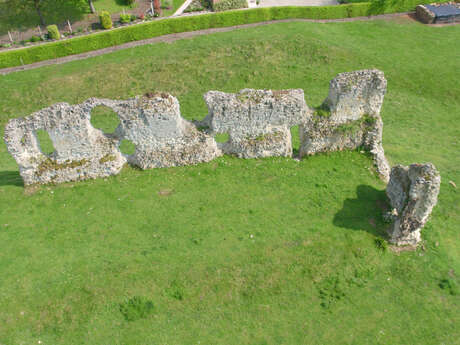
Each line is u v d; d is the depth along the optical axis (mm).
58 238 21219
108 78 38406
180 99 37000
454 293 19359
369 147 26109
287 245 20625
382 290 19406
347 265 20000
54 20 48406
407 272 20078
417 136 33000
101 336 17250
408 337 17766
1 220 22438
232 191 23984
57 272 19328
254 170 25422
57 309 17938
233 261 19812
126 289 18609
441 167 28312
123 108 23156
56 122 22797
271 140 25453
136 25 43500
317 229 21516
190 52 40812
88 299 18219
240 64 40000
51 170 24484
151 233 21406
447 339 17719
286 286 19172
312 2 53562
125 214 22625
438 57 43281
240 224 21828
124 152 30156
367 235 21312
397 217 20859
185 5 51062
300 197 23531
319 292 19109
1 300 18203
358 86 23766
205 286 18922
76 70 39625
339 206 22953
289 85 38750
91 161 24703
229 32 44906
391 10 51531
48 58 41812
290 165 25750
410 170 20344
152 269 19391
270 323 17984
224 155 26484
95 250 20438
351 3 51219
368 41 45469
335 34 45844
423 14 50281
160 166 25797
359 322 18172
